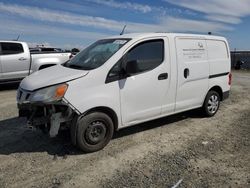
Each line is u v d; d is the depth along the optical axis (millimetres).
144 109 5887
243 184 4215
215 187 4133
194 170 4621
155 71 5938
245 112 8133
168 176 4426
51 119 5008
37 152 5297
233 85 13852
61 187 4145
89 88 5125
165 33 6262
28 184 4227
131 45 5637
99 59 5582
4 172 4570
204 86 7098
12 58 11672
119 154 5203
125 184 4203
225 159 5020
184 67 6492
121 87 5461
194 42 6770
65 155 5121
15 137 6043
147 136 6090
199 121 7160
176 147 5535
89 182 4273
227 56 7723
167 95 6238
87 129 5137
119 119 5543
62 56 12727
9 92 11398
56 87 4922
